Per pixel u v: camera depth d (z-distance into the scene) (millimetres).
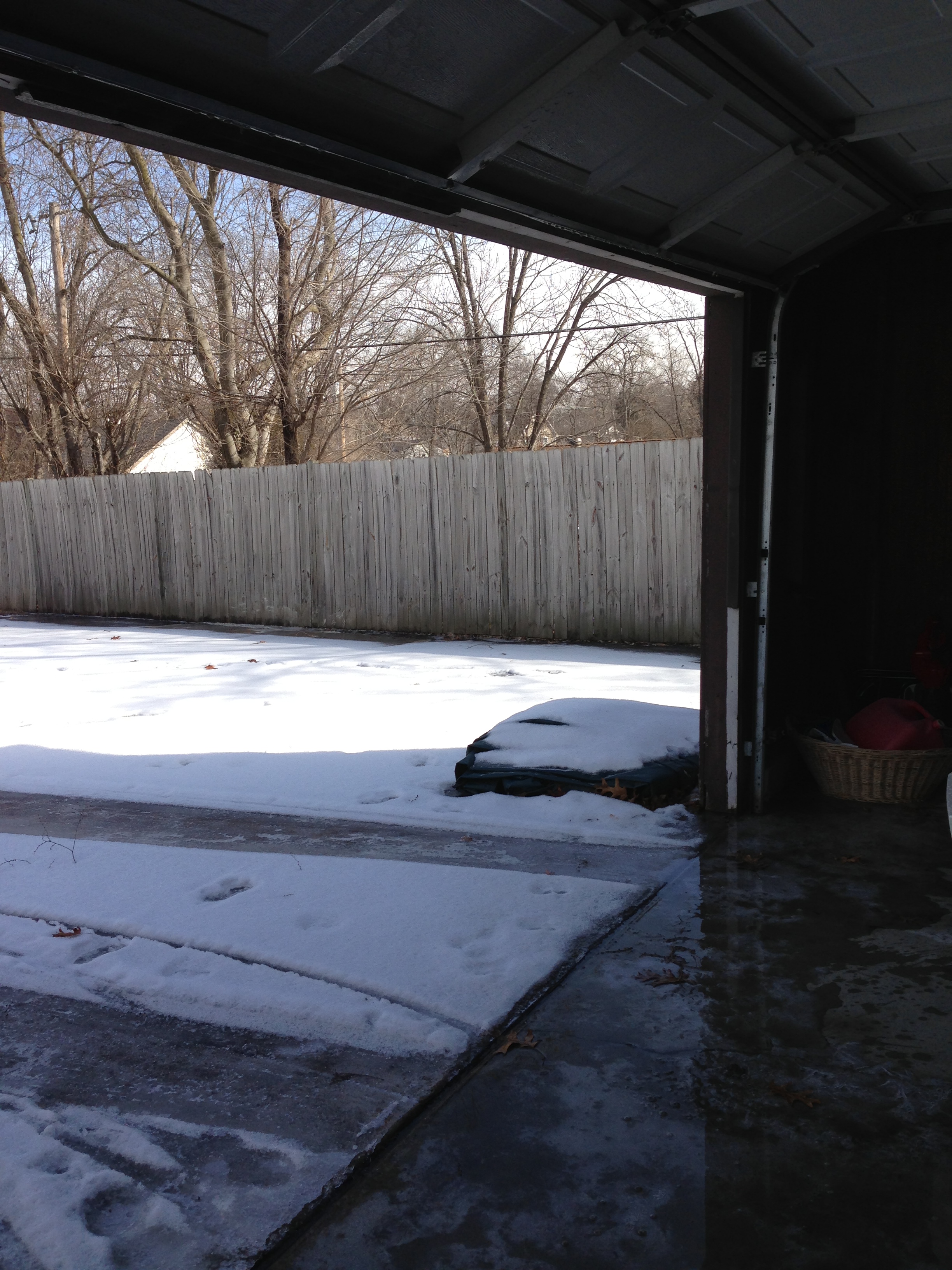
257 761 5953
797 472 5238
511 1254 1953
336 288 16594
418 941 3389
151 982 3137
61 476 19906
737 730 4773
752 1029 2811
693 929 3502
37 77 2152
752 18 2752
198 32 2203
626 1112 2422
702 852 4320
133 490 14266
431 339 17234
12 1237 1997
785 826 4660
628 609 10617
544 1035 2789
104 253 18531
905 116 3396
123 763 5996
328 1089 2535
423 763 5809
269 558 13164
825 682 5723
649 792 4879
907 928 3477
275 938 3430
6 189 18172
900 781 4906
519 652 10273
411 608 12086
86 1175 2203
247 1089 2547
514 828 4594
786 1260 1928
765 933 3461
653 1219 2047
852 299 5699
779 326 4688
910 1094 2477
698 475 10031
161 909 3738
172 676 9125
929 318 5578
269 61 2357
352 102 2600
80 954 3406
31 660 10344
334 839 4543
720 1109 2432
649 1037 2773
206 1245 1981
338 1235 2012
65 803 5250
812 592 5480
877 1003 2945
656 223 3783
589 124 2967
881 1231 2006
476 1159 2250
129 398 19250
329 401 17266
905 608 5852
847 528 5816
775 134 3416
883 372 5734
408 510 11914
